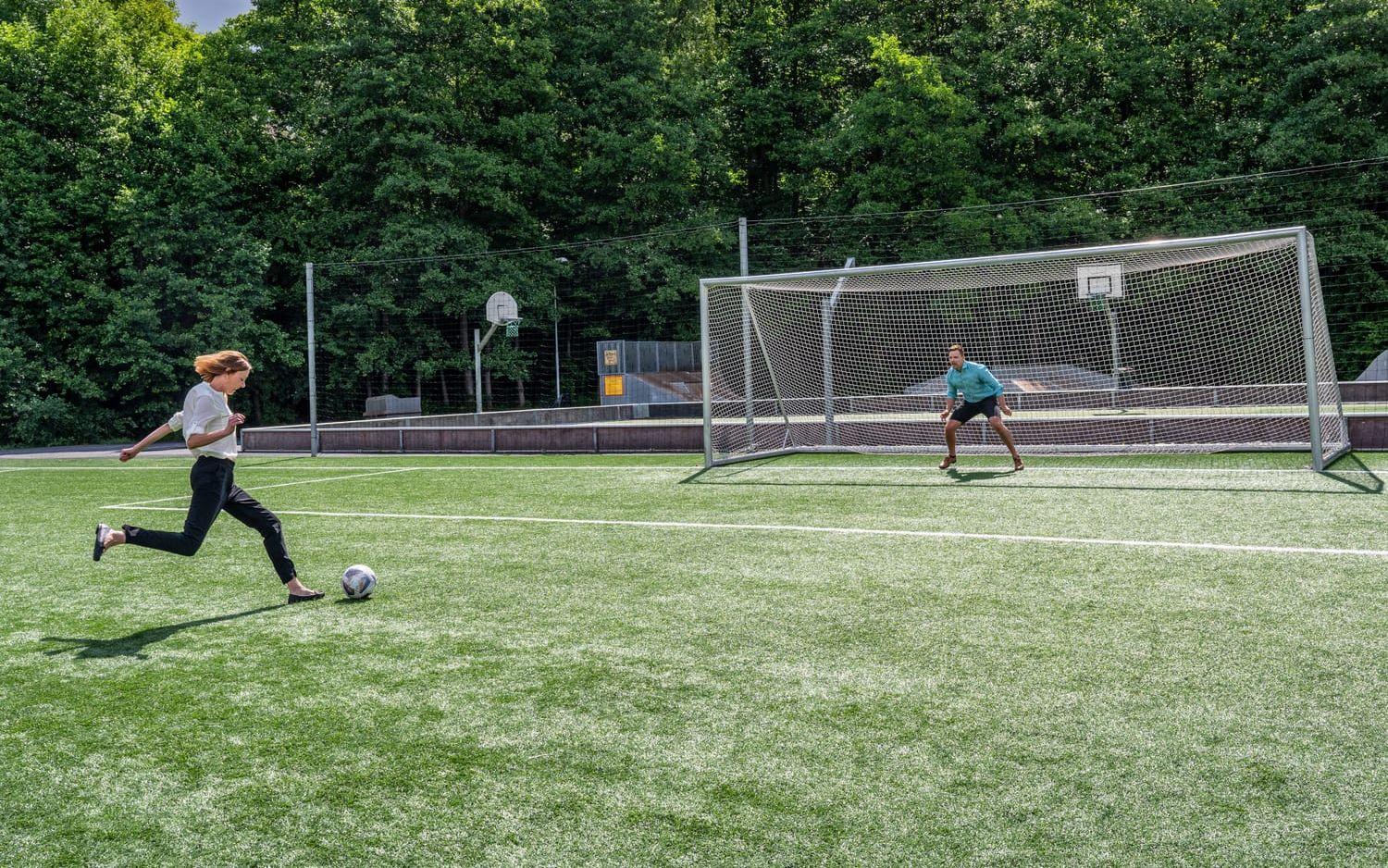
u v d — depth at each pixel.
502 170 33.19
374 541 8.14
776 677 4.25
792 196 39.69
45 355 28.80
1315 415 10.98
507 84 34.22
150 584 6.66
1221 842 2.65
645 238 35.22
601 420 26.62
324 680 4.41
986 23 36.56
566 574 6.61
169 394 31.20
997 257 12.72
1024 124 33.03
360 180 33.16
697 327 37.19
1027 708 3.75
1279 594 5.41
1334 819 2.77
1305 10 32.53
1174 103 34.22
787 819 2.89
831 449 16.25
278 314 35.06
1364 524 7.53
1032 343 25.47
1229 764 3.16
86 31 30.06
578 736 3.63
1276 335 19.52
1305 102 31.36
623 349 27.81
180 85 33.53
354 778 3.31
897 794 3.03
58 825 3.03
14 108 29.00
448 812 3.03
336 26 33.19
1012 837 2.72
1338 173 30.17
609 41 36.12
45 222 28.56
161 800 3.19
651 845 2.76
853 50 37.22
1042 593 5.62
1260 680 3.98
